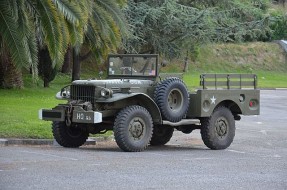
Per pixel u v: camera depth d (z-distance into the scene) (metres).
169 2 44.25
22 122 20.19
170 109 16.53
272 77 59.31
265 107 34.34
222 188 10.84
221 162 14.34
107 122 16.34
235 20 50.19
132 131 15.76
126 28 26.36
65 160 13.70
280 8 71.94
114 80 16.23
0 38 22.34
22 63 18.89
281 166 13.84
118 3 26.98
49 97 31.52
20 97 30.67
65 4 20.02
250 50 64.12
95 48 25.55
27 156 14.20
